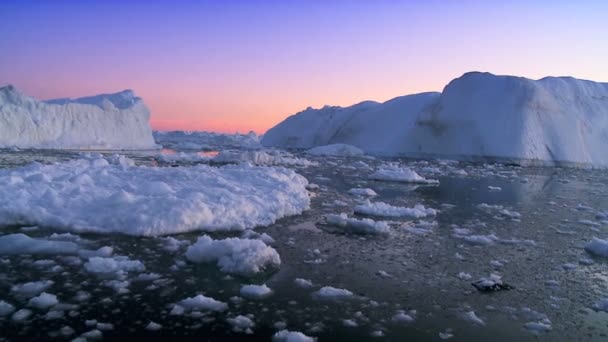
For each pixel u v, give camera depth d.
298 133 43.12
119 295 4.34
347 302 4.45
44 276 4.74
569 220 9.16
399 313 4.25
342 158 27.62
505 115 27.70
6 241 5.59
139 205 7.01
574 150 26.75
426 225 8.12
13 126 23.84
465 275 5.36
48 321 3.76
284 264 5.53
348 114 40.16
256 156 20.98
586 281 5.36
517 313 4.36
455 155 28.39
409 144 31.14
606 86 33.34
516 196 12.77
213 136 54.00
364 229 7.38
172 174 10.79
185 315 3.96
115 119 29.52
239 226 6.98
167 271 5.05
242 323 3.84
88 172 10.04
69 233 6.27
